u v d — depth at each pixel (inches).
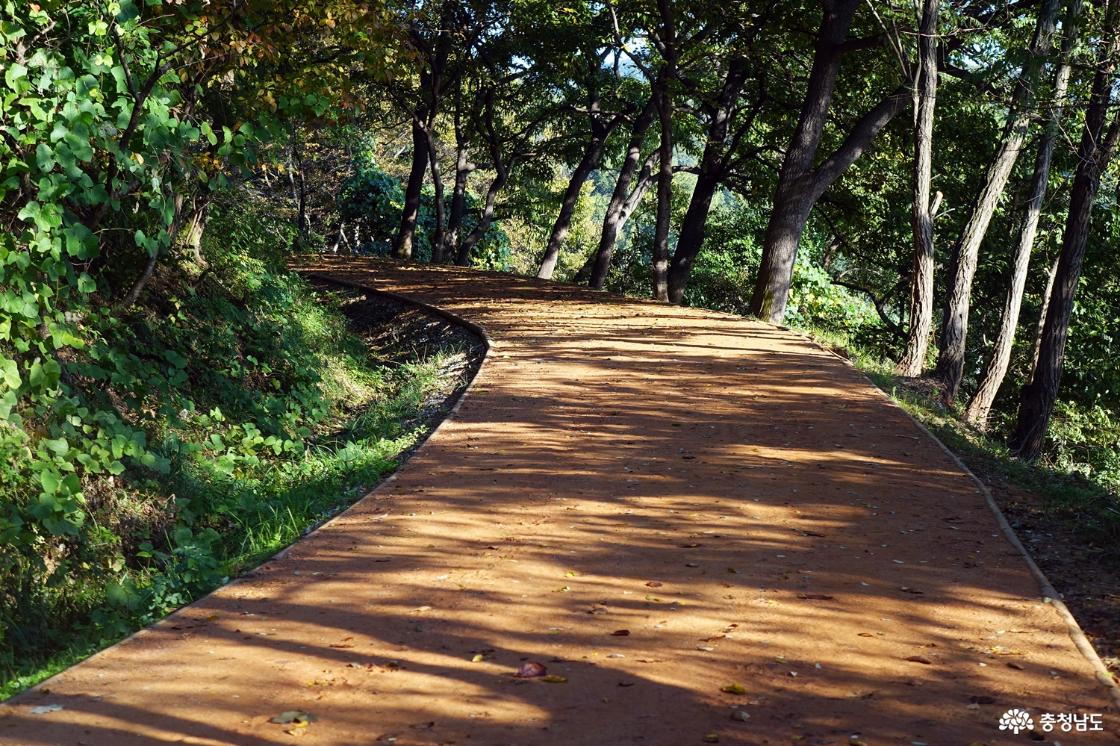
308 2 441.7
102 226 447.5
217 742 164.2
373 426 529.0
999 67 754.2
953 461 374.3
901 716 173.6
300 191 1670.8
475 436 410.3
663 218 1051.9
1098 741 165.0
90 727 169.9
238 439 475.2
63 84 356.2
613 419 440.5
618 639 209.0
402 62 493.0
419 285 1096.8
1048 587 242.7
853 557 264.5
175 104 419.5
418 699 180.4
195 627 219.8
